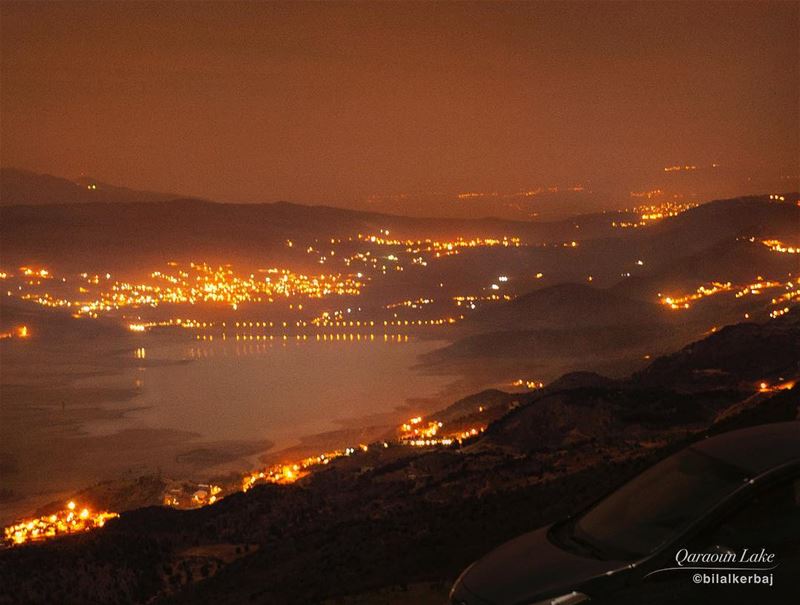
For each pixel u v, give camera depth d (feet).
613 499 25.89
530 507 69.36
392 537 71.36
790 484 23.21
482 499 82.02
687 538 22.85
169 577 93.30
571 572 23.32
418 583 46.96
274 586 64.44
